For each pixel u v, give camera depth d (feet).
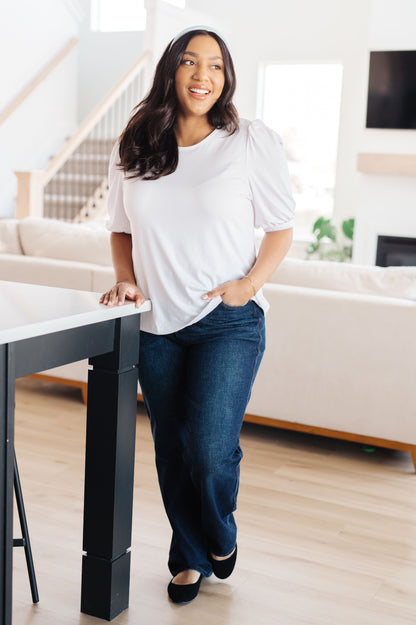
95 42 29.14
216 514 6.20
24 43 25.98
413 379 9.69
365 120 21.76
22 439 10.44
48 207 25.90
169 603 6.53
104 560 6.13
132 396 6.12
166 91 5.96
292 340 10.28
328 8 24.34
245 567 7.22
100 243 11.59
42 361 5.06
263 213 6.16
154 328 6.21
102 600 6.20
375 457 10.46
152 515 8.29
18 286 6.38
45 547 7.45
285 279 10.51
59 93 27.96
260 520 8.27
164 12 22.89
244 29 25.59
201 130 6.08
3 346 4.64
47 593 6.60
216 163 5.90
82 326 5.44
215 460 5.98
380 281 10.09
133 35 28.81
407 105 21.11
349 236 23.98
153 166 5.93
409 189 21.49
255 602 6.61
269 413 10.64
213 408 5.95
